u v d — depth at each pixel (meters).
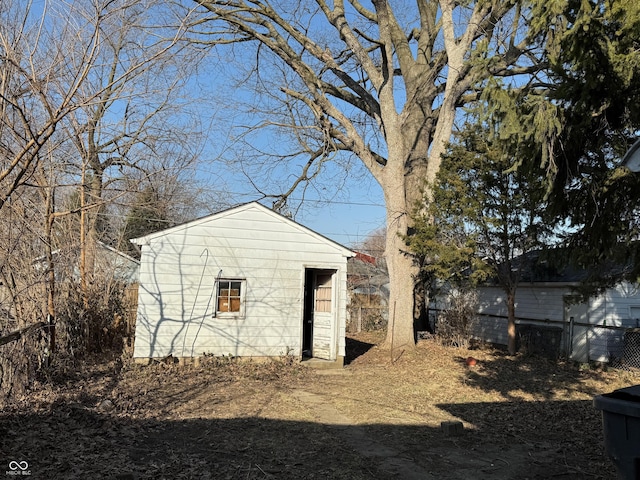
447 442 6.52
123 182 11.85
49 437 5.67
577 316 14.71
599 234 6.08
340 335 12.67
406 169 16.59
